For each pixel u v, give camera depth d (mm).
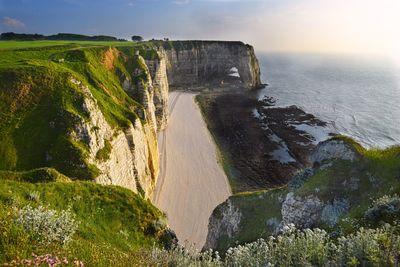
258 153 90000
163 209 63406
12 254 10797
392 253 13266
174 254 19031
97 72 76625
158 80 109625
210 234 42844
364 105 147500
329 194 32250
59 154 45406
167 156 87500
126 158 59688
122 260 16141
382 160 31547
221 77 188625
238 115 125062
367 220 23547
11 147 45250
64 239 14672
